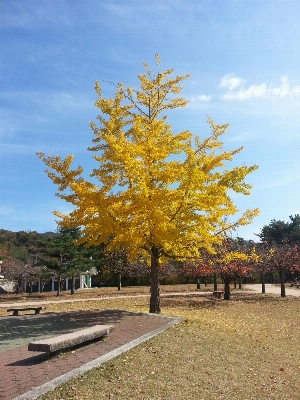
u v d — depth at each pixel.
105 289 34.53
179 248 12.02
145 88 12.09
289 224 53.12
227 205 11.05
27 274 35.59
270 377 7.46
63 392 5.15
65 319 11.62
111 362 6.44
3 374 5.84
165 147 10.61
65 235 30.41
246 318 14.34
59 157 10.66
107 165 11.27
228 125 11.70
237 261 21.28
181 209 10.74
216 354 8.04
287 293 27.52
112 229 10.18
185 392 5.93
